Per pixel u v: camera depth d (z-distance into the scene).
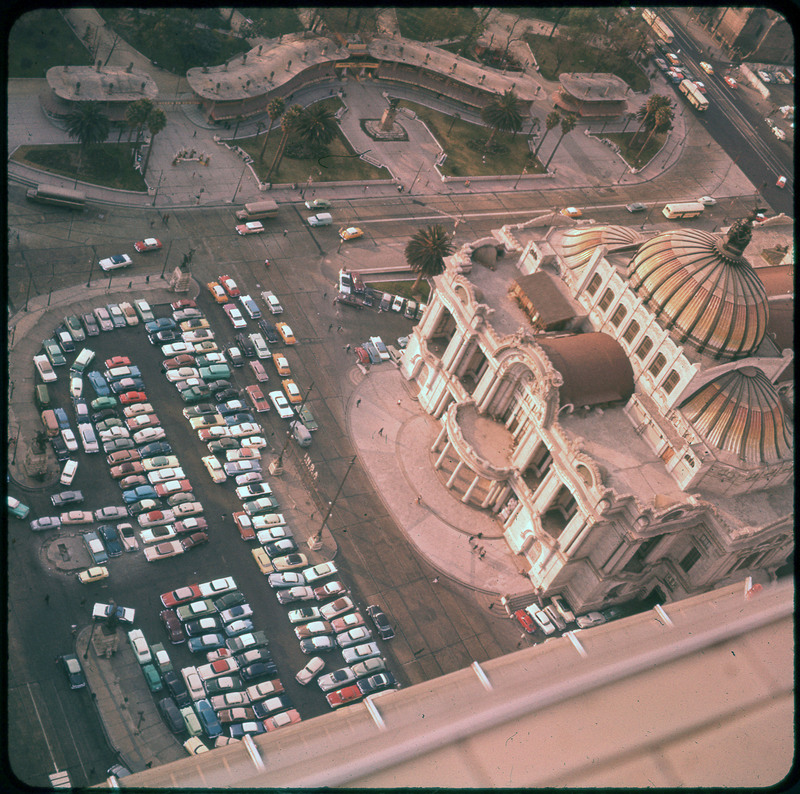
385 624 138.50
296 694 128.88
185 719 120.12
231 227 196.88
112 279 176.00
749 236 143.88
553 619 147.12
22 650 121.38
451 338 173.00
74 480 143.38
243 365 170.88
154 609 132.00
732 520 141.38
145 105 192.50
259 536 144.12
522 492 151.75
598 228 167.12
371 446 165.00
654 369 149.62
